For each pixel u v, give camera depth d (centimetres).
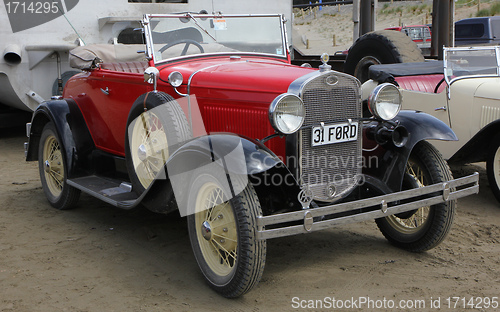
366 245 403
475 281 335
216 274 324
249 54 448
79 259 376
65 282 337
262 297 317
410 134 359
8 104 834
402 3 3553
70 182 452
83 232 434
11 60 716
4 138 885
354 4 984
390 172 365
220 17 438
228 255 326
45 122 507
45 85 753
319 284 334
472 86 507
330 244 405
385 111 347
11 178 620
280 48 461
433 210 363
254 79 346
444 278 340
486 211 486
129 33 471
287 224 333
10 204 514
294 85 321
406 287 327
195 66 402
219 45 439
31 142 516
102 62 457
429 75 612
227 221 313
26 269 357
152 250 395
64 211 493
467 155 520
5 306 303
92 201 530
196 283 338
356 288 327
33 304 306
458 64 532
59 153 490
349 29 3141
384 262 368
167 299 314
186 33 425
